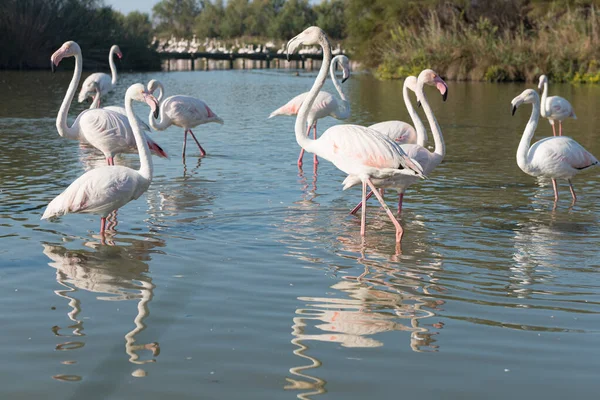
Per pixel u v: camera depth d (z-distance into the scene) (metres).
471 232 6.98
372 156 6.59
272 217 7.48
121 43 47.31
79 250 6.18
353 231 6.98
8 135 13.38
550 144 8.19
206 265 5.82
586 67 33.94
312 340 4.37
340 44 64.69
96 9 46.25
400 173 6.58
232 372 3.95
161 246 6.34
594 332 4.52
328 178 9.73
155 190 8.75
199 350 4.22
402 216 7.62
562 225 7.29
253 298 5.07
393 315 4.79
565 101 14.18
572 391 3.75
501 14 43.38
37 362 4.04
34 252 6.09
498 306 4.97
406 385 3.81
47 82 29.81
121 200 6.48
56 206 6.44
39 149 11.77
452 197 8.62
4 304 4.91
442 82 8.00
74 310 4.82
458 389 3.77
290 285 5.36
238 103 21.89
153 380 3.84
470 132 15.05
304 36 7.13
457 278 5.57
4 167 10.02
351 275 5.62
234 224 7.16
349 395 3.70
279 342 4.34
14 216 7.25
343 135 6.77
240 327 4.56
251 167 10.53
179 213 7.58
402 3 43.75
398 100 23.62
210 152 11.96
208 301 5.01
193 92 26.62
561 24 37.50
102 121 9.08
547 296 5.18
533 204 8.27
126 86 29.25
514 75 34.88
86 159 10.88
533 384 3.82
